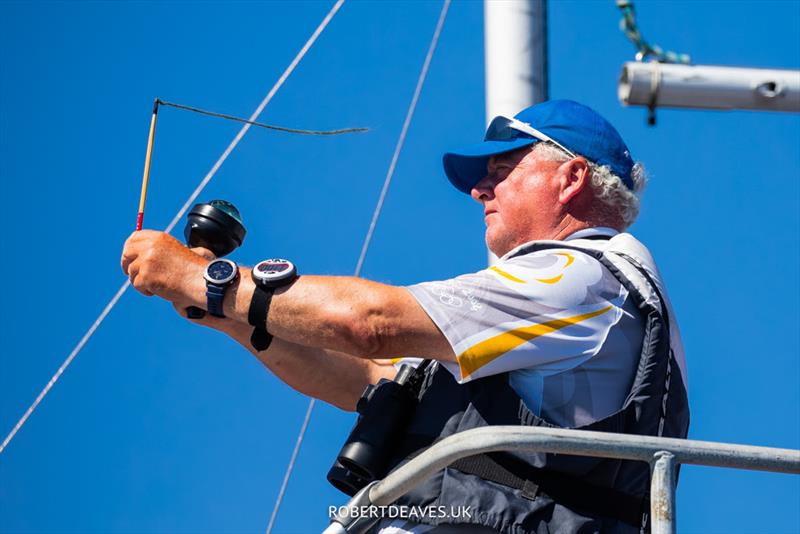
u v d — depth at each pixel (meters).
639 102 8.77
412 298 8.91
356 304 8.90
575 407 8.85
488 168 10.47
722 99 8.73
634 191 10.42
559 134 10.21
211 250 10.44
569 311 8.91
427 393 9.27
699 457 7.90
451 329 8.78
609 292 9.10
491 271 9.08
